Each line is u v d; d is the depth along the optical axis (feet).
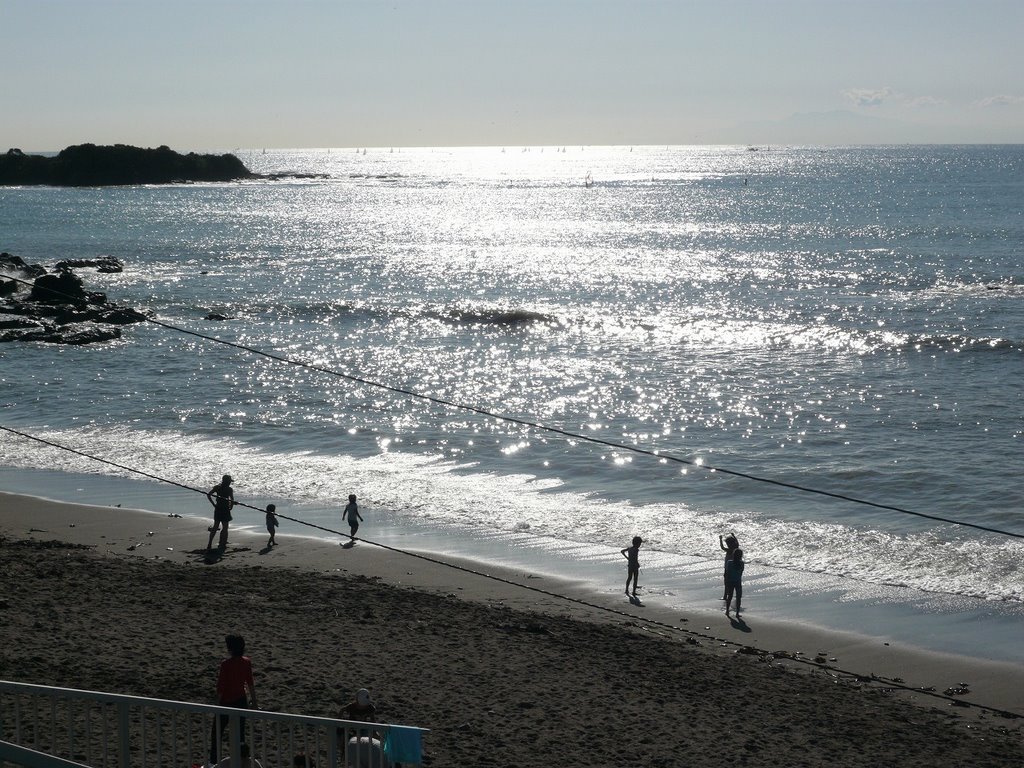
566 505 89.40
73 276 216.54
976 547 76.84
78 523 83.10
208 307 220.02
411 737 32.27
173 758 31.35
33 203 604.08
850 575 71.97
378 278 274.36
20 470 101.50
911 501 90.27
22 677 46.44
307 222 479.00
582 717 47.29
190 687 46.32
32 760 29.63
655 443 112.27
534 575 72.02
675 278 263.90
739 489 94.17
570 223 460.14
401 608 63.36
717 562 74.79
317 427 119.85
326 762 38.17
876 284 242.58
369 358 165.37
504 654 55.67
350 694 47.85
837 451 107.34
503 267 296.30
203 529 82.07
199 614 59.62
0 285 221.46
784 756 44.29
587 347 173.27
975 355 158.40
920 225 399.85
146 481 97.14
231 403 132.87
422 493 92.99
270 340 183.21
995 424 116.78
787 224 426.92
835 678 54.80
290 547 77.77
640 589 69.41
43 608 58.59
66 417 124.98
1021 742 47.01
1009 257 286.87
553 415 126.21
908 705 51.16
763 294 231.71
